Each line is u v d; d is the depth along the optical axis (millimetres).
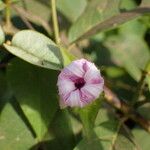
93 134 320
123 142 328
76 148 311
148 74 339
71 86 272
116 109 347
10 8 339
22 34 291
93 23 351
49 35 341
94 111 277
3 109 331
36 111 322
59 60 282
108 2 358
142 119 349
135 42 413
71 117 336
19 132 328
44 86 323
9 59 325
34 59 284
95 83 272
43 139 329
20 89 322
